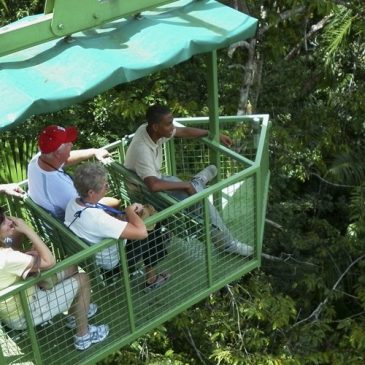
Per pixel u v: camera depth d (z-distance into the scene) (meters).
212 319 10.86
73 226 5.38
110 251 5.44
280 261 12.23
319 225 12.68
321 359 10.84
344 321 11.15
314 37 12.46
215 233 6.29
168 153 7.56
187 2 6.14
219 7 6.07
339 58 12.27
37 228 6.31
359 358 10.86
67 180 5.88
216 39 5.62
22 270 4.95
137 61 5.25
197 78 11.86
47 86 4.97
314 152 12.14
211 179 6.91
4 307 5.13
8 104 4.81
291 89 12.57
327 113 12.57
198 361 11.10
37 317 5.27
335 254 12.24
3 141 9.91
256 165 6.24
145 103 10.88
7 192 6.27
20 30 5.08
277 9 11.14
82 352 5.66
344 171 12.01
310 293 12.12
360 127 12.58
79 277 5.41
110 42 5.48
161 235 5.84
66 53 5.32
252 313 10.52
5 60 5.27
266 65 12.54
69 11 5.24
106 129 11.38
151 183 6.04
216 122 6.86
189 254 6.27
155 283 6.11
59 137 5.67
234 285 11.03
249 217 6.49
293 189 13.16
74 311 5.54
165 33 5.59
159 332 10.32
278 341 11.11
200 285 6.30
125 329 5.84
